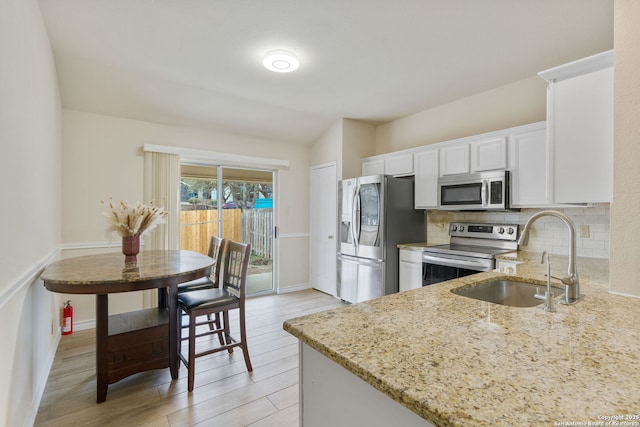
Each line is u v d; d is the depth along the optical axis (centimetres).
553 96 175
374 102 361
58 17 208
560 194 172
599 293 126
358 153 432
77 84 287
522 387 61
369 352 77
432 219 376
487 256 268
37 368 191
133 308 335
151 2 193
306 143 472
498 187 282
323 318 102
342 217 400
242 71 285
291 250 463
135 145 343
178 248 360
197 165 396
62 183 301
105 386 194
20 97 154
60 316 295
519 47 242
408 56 256
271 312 366
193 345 208
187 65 273
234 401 195
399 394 60
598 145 160
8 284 135
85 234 312
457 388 61
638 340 82
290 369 236
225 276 260
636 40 114
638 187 116
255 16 206
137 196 341
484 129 330
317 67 277
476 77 296
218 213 411
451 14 202
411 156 365
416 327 93
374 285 354
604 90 158
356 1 191
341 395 83
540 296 133
